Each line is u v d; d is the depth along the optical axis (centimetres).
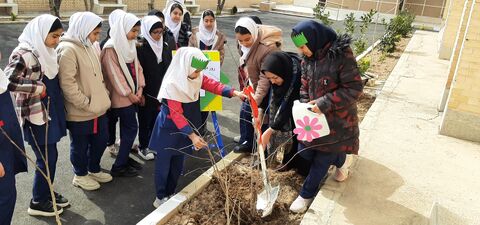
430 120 576
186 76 328
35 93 315
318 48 304
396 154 453
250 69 421
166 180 367
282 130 378
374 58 1075
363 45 947
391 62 1033
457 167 431
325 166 337
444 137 513
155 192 404
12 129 281
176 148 354
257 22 461
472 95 492
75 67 349
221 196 370
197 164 463
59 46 349
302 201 352
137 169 445
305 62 324
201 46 540
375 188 375
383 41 1165
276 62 346
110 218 356
